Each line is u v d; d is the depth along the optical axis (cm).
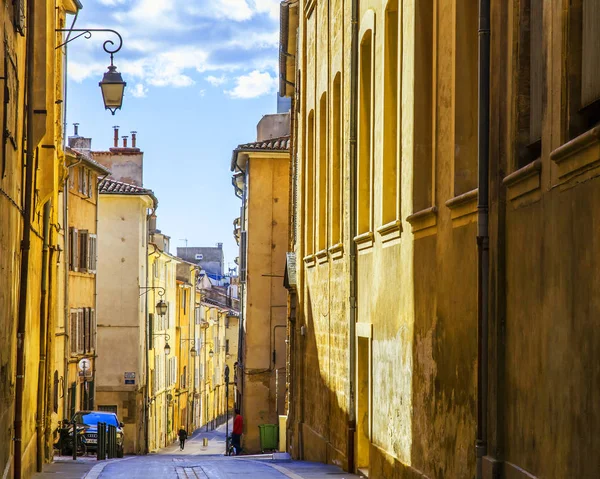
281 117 5128
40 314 2336
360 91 2094
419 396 1512
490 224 1148
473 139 1326
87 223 4934
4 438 1553
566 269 898
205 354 9512
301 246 2936
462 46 1330
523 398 1034
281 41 3494
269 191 4488
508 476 1074
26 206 1798
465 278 1268
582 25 886
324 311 2495
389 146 1812
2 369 1496
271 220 4484
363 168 2102
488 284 1152
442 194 1388
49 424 2642
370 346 1909
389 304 1745
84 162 4700
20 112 1700
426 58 1546
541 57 1020
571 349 884
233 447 4550
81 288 4725
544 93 969
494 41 1134
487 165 1157
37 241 2184
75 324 4538
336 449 2261
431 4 1546
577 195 868
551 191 943
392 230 1703
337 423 2264
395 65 1811
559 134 912
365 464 2066
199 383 9100
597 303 815
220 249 14825
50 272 2595
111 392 5778
